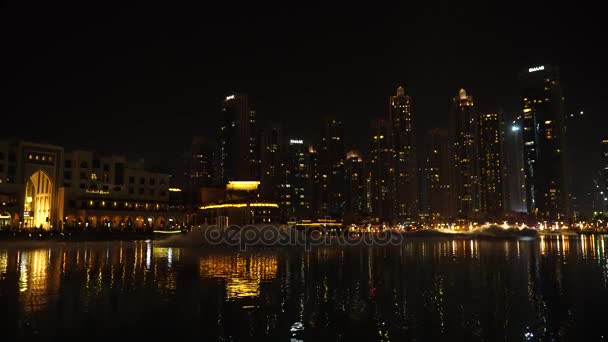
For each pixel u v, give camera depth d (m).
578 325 22.31
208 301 28.00
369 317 23.98
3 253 68.81
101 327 21.42
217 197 171.38
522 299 29.31
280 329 21.50
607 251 83.25
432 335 20.62
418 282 37.28
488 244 121.62
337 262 56.00
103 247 87.06
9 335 19.92
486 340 19.88
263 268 47.22
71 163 140.75
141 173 155.38
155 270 44.34
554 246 107.69
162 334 20.39
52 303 26.83
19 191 128.38
